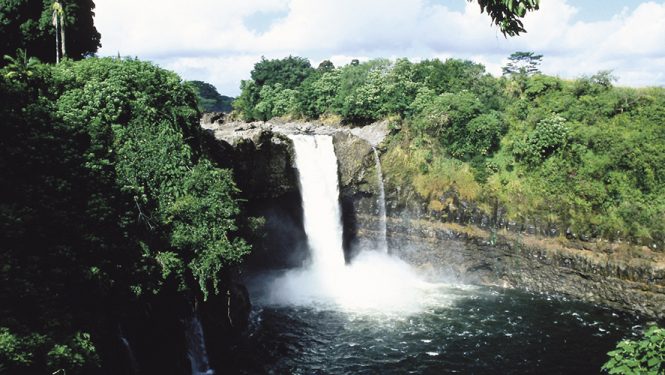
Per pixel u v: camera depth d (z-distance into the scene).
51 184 19.14
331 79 61.53
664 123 38.47
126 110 25.70
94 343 18.16
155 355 22.62
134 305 21.14
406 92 50.56
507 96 47.84
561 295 37.41
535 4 9.64
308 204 41.88
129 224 21.94
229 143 35.22
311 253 42.72
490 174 42.47
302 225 42.03
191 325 24.94
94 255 19.62
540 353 28.11
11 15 39.75
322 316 33.22
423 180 43.56
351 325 31.80
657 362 9.29
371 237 44.88
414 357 27.56
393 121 47.59
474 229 41.44
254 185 37.69
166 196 24.22
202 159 27.44
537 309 34.50
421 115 45.97
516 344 29.12
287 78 76.06
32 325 15.63
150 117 25.89
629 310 34.44
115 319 20.11
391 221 44.31
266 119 70.19
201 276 23.09
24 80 23.02
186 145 26.06
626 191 37.31
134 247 21.45
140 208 22.94
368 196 44.88
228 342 28.06
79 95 24.58
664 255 34.53
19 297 15.69
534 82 45.62
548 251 38.66
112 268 20.27
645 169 37.09
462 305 35.28
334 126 56.62
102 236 20.41
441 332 30.64
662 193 36.50
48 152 20.00
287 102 67.62
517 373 26.02
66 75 25.38
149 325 22.30
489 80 50.12
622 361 9.92
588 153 39.38
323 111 61.53
